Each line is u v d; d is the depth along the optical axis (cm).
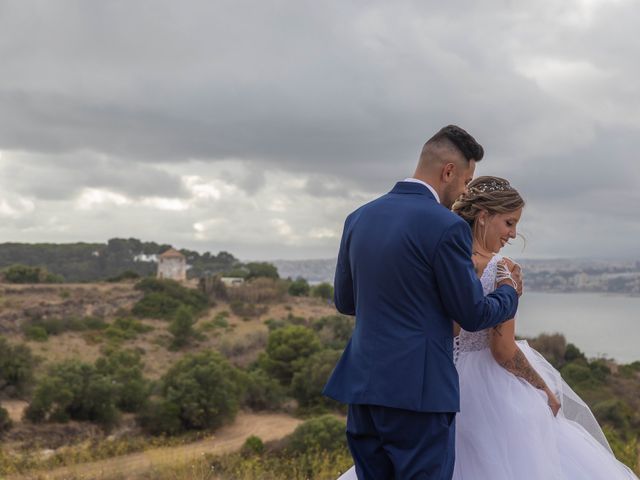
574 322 19838
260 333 7531
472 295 241
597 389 5228
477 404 291
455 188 267
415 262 244
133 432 3959
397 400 240
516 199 293
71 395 3859
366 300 254
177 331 7356
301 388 5084
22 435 3572
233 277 14738
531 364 318
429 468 240
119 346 7162
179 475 895
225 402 4184
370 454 258
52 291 9819
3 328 7419
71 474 1110
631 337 15262
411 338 244
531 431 286
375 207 263
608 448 327
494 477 280
